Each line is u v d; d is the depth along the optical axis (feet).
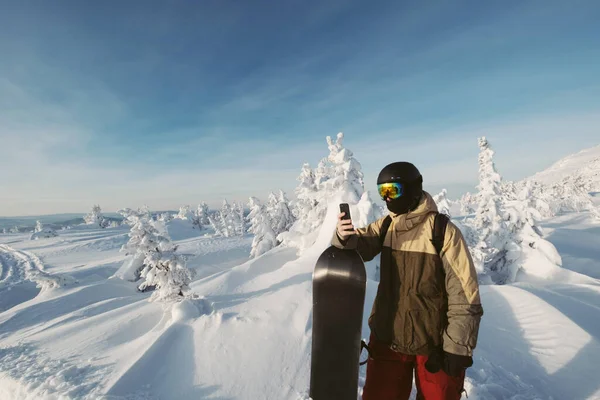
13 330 36.76
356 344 6.87
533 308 18.57
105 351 19.95
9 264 172.86
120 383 14.12
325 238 38.93
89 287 60.03
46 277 63.05
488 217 59.93
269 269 42.83
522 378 12.65
